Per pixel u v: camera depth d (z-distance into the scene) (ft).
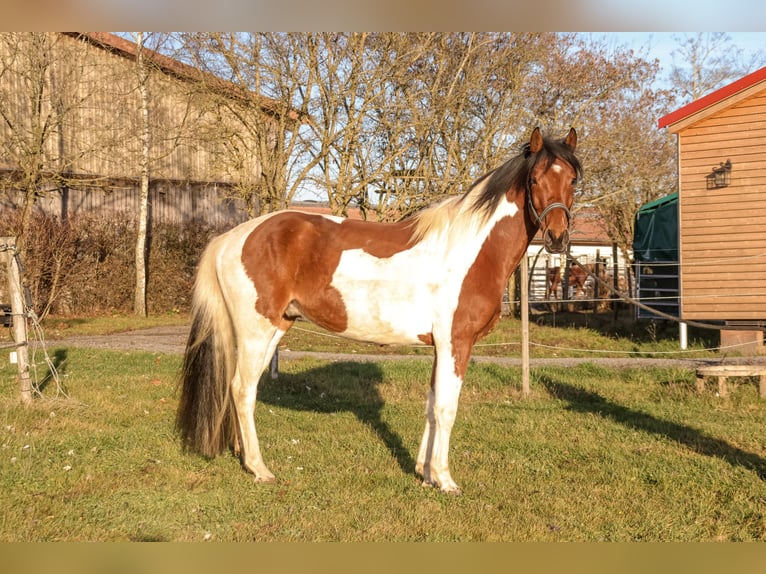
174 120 68.18
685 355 39.96
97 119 64.39
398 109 49.85
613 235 83.35
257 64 45.24
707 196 41.88
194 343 16.62
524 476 16.43
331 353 40.57
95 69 60.39
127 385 27.07
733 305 41.27
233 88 47.57
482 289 15.19
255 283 16.03
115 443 18.29
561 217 14.48
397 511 13.94
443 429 15.21
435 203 16.25
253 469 16.01
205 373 16.49
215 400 16.48
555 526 13.25
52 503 13.84
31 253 52.29
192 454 17.48
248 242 16.28
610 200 71.72
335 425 21.26
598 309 79.97
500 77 58.39
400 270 15.48
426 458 16.21
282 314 16.28
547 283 75.61
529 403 25.34
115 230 62.13
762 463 17.43
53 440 18.16
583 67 65.16
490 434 20.36
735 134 41.01
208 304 16.72
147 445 18.21
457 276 15.16
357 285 15.62
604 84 66.85
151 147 66.23
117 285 61.77
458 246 15.28
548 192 14.65
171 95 55.72
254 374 16.30
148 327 53.88
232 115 49.85
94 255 60.70
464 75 56.85
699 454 18.31
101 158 61.93
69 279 57.16
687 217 42.45
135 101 65.00
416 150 55.98
